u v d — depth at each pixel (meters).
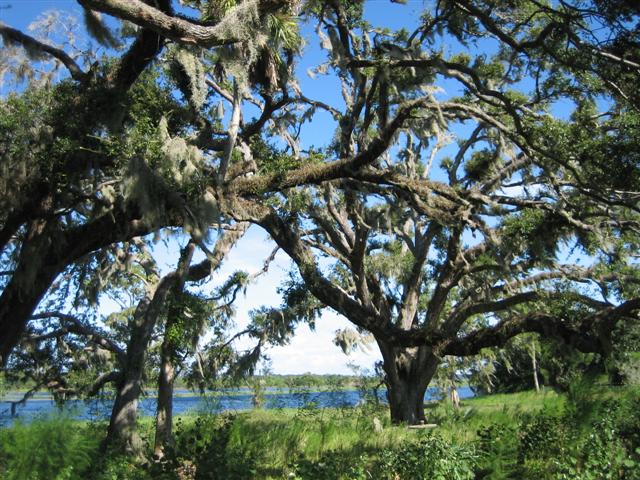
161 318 20.14
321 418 17.42
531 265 18.83
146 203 10.64
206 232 11.29
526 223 17.38
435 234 23.11
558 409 12.20
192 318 15.92
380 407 24.34
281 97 15.93
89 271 20.69
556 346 14.32
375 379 26.62
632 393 11.60
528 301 18.91
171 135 13.77
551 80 13.38
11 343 12.47
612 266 18.47
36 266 12.12
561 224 16.95
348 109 18.61
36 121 11.89
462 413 16.84
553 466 9.04
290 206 16.00
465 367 31.00
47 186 12.34
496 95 12.87
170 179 11.47
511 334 12.58
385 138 12.52
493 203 14.08
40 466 7.71
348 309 13.60
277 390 23.80
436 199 13.54
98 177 12.66
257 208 13.28
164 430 14.44
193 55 11.44
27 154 11.80
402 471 8.67
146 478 9.02
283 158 13.87
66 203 12.73
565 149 13.55
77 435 8.56
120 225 12.61
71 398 20.80
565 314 14.56
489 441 9.95
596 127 13.97
